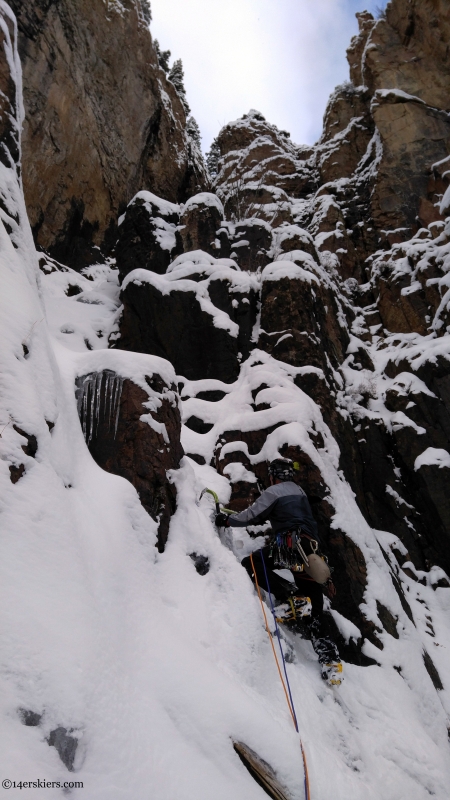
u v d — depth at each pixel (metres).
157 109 14.69
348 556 4.52
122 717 2.08
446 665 4.87
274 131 18.94
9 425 2.66
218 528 3.95
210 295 7.31
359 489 6.55
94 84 12.16
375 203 12.95
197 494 4.18
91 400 3.95
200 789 2.03
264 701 2.79
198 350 6.86
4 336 3.03
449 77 14.02
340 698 3.41
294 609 3.50
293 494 3.78
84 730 1.90
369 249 12.57
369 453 6.98
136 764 1.96
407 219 12.41
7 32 4.76
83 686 2.00
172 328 7.03
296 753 2.52
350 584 4.38
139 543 3.15
